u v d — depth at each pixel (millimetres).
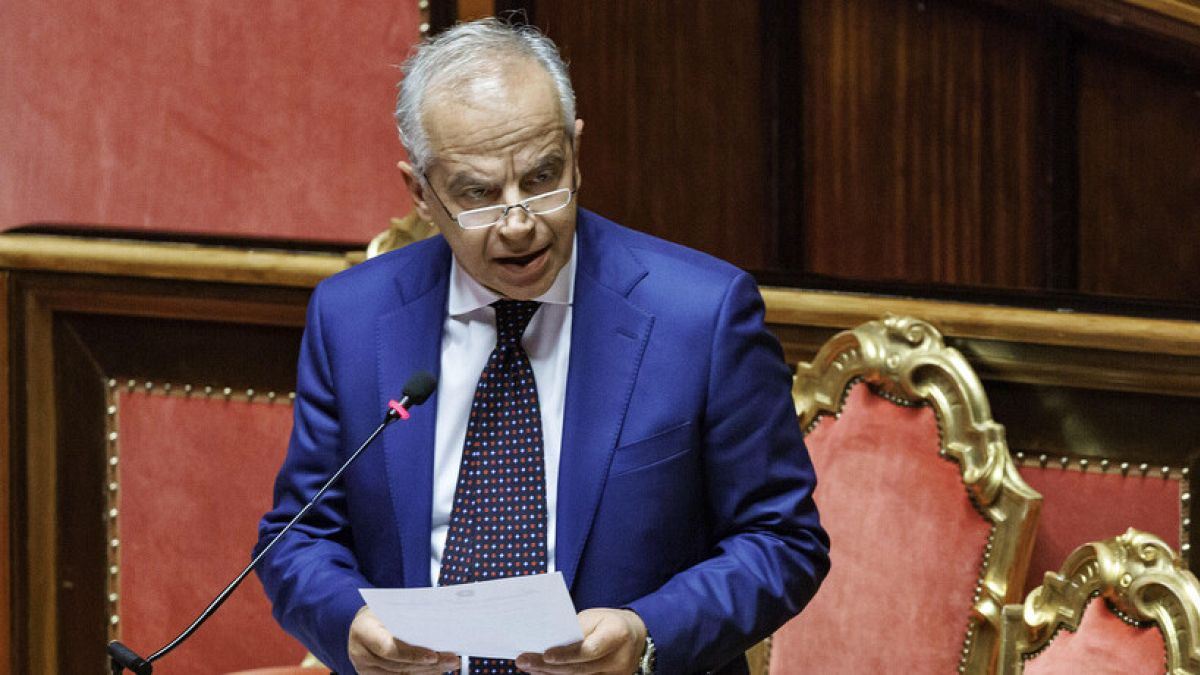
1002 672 9297
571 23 12531
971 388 10641
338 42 13344
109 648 6945
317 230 13555
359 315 8070
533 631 6602
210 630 13383
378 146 13344
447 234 7367
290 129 13531
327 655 7539
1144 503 11047
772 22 12062
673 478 7559
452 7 12969
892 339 10984
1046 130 11344
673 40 12320
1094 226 11289
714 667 7523
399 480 7715
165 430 13352
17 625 13609
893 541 10703
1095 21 11070
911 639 10531
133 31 13797
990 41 11453
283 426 13117
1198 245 10906
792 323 11891
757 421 7680
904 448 10805
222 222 13750
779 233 12234
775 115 12164
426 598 6523
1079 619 8969
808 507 7801
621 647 6922
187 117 13750
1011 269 11578
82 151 14000
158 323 13289
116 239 13312
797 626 10914
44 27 14000
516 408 7734
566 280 7801
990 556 10367
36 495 13523
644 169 12492
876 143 11891
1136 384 10938
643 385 7605
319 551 7914
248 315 13047
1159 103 10938
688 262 7883
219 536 13297
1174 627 8438
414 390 7309
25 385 13469
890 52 11766
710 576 7383
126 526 13461
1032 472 11359
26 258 13328
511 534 7562
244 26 13547
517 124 7031
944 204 11734
